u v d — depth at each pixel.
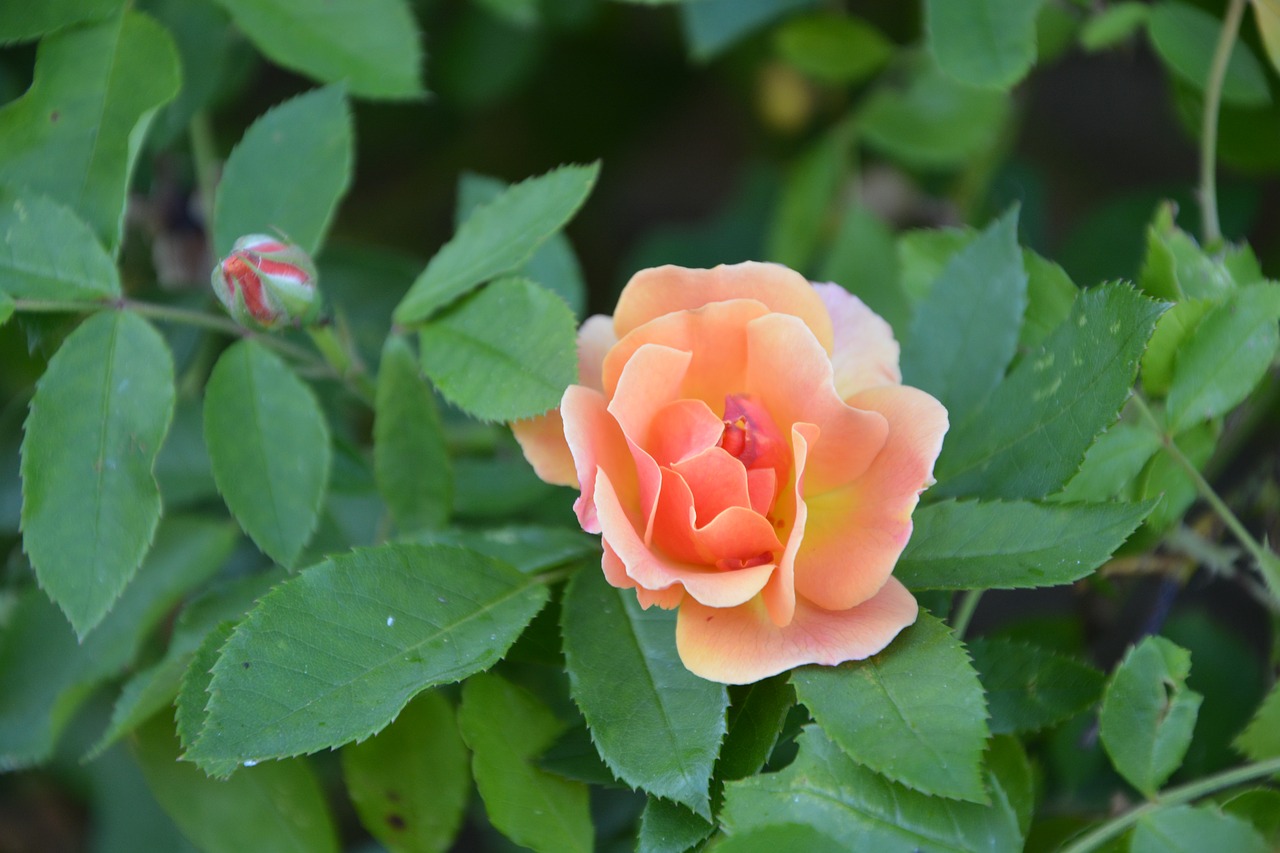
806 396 0.55
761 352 0.56
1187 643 0.66
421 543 0.57
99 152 0.60
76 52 0.61
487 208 0.60
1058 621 0.65
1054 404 0.57
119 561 0.58
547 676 0.65
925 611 0.55
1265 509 0.63
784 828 0.54
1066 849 0.56
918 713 0.54
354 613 0.56
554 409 0.57
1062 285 0.61
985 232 0.60
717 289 0.56
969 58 0.62
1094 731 0.60
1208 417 0.58
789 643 0.55
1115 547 0.55
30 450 0.58
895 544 0.55
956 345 0.60
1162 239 0.60
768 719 0.56
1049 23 0.68
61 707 0.62
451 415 0.68
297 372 0.62
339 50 0.62
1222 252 0.62
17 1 0.61
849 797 0.55
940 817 0.55
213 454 0.59
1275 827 0.56
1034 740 0.63
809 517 0.56
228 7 0.63
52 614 0.63
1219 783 0.56
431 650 0.56
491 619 0.56
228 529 0.65
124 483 0.58
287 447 0.59
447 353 0.58
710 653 0.55
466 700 0.57
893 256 0.68
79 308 0.59
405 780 0.59
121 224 0.60
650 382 0.55
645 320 0.56
